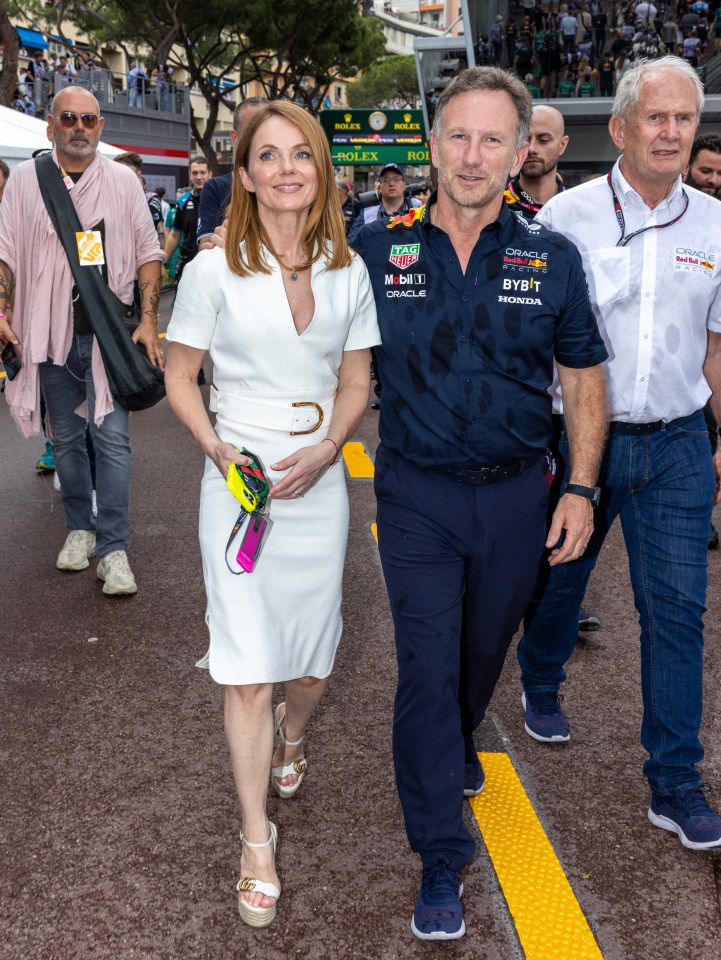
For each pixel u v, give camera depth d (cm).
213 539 238
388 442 246
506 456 239
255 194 228
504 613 251
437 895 232
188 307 234
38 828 272
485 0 1631
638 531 278
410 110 2870
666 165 256
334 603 250
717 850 266
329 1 3403
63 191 410
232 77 5706
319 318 231
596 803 288
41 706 341
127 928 234
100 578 458
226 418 240
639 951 228
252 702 236
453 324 234
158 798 287
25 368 429
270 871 238
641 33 1616
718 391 286
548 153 402
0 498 586
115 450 434
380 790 293
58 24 3219
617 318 272
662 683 271
